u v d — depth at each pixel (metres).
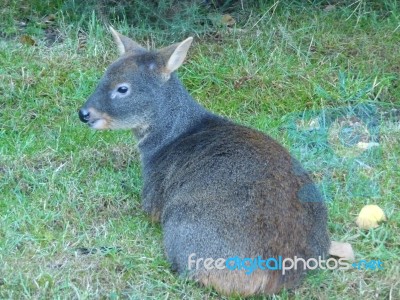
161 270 2.64
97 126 2.78
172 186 2.70
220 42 3.44
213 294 2.58
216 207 2.57
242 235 2.53
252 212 2.54
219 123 2.80
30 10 3.57
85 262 2.67
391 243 2.73
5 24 3.51
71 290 2.59
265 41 3.41
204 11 3.56
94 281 2.62
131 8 3.53
